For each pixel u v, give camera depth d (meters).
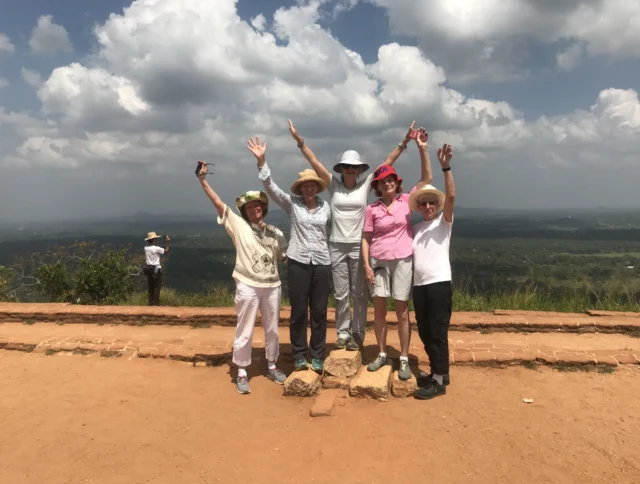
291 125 4.48
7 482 3.11
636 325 6.02
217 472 3.16
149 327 6.97
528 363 4.90
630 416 3.83
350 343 4.67
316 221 4.36
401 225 4.23
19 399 4.45
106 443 3.60
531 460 3.22
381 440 3.51
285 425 3.81
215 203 4.54
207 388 4.64
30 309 7.42
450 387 4.46
